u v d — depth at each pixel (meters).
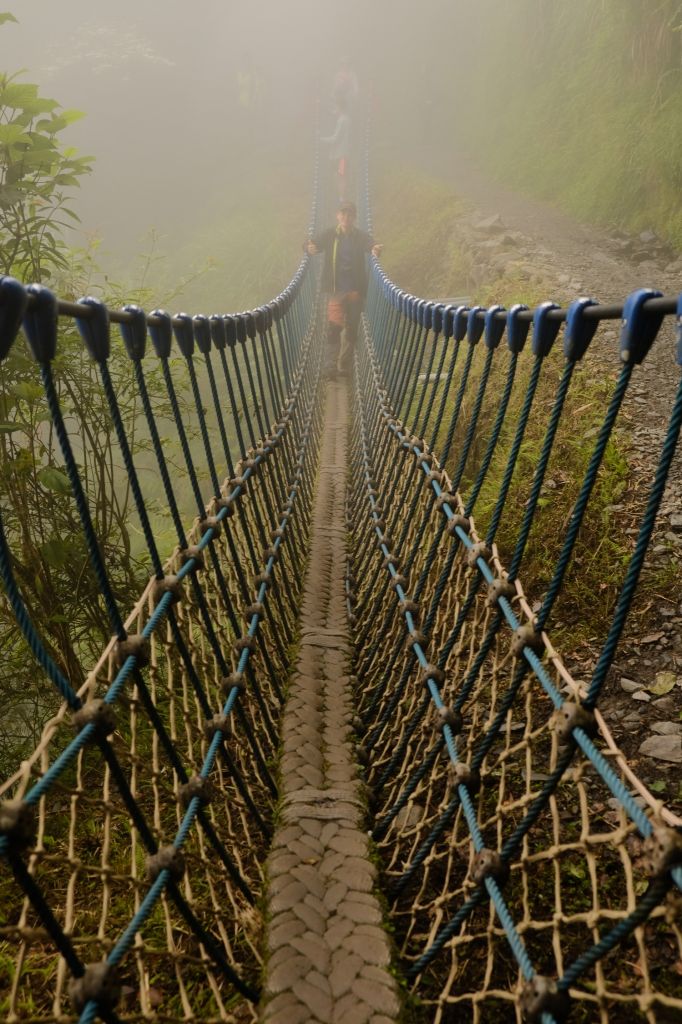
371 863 2.07
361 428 5.48
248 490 3.11
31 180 3.04
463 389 2.28
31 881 1.01
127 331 1.60
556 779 1.28
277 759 2.57
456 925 1.48
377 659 3.09
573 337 1.33
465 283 9.12
